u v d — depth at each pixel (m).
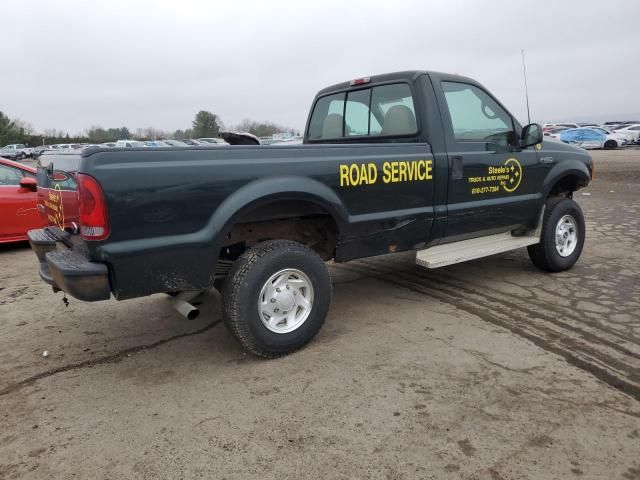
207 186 3.16
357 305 4.73
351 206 3.79
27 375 3.46
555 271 5.59
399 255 6.58
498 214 4.81
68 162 3.10
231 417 2.86
